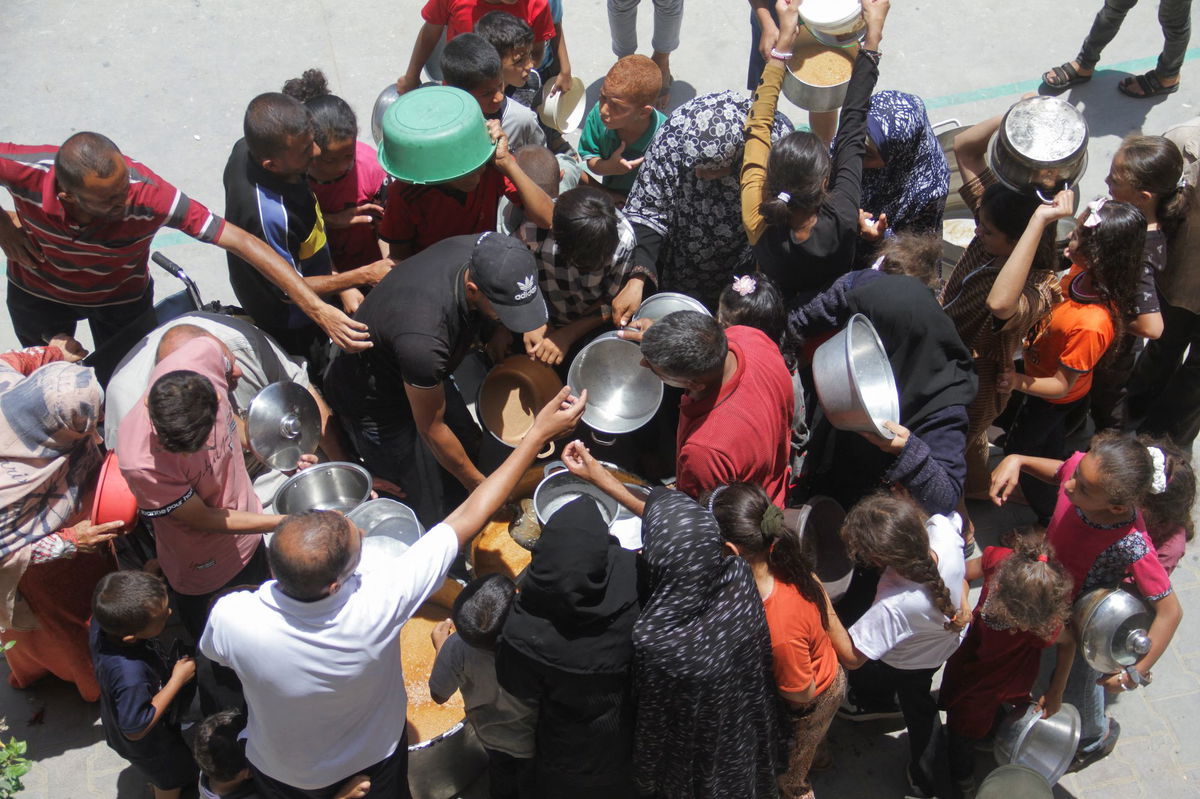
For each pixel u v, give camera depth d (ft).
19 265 14.44
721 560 9.89
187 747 12.19
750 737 10.76
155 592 11.12
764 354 11.91
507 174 13.43
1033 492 15.26
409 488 14.38
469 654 10.72
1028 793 11.62
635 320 13.76
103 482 12.21
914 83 23.08
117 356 14.90
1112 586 12.17
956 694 12.40
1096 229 12.43
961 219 17.67
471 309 12.34
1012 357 13.15
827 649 11.02
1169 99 22.24
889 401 11.81
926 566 10.74
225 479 11.78
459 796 13.12
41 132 22.04
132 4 24.97
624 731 10.75
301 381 14.15
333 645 9.69
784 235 13.20
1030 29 24.06
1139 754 13.60
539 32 18.24
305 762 10.47
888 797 13.20
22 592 12.37
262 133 12.64
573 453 12.12
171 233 20.58
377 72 23.44
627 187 17.75
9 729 13.70
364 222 15.35
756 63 21.01
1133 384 16.34
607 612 9.86
